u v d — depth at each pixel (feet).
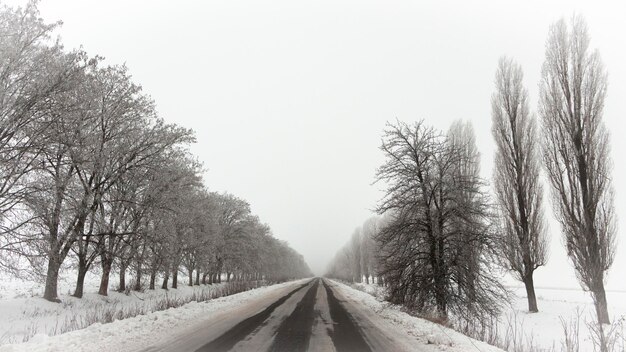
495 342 40.29
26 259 52.75
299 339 36.86
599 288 63.93
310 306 72.64
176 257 96.43
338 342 35.76
